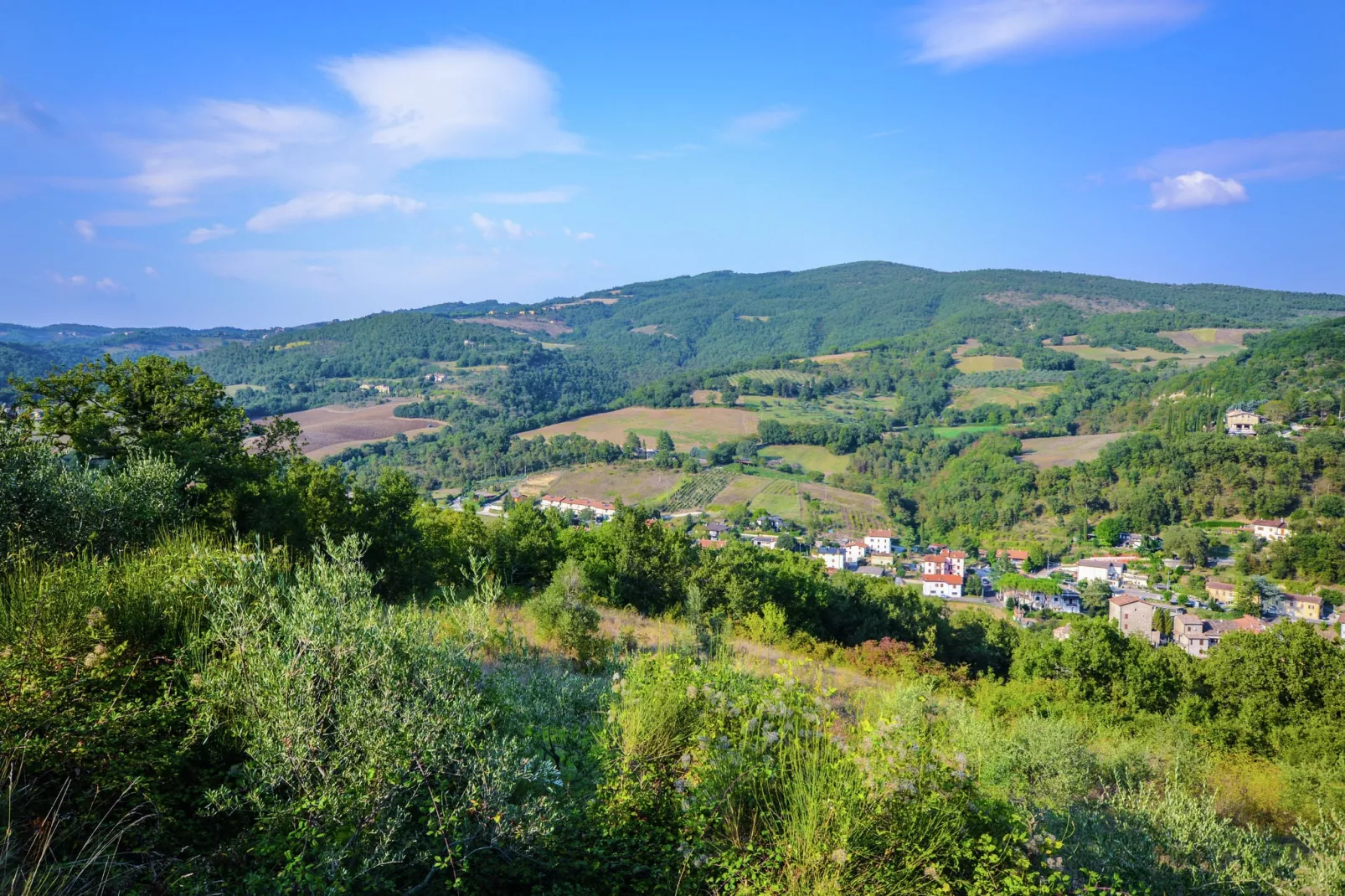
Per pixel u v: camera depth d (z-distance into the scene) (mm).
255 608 4391
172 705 4027
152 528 8367
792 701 5691
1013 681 22312
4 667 3664
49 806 3391
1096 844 5660
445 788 3834
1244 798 11719
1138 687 18797
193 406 20375
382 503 17656
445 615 5812
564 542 31609
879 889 4000
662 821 4641
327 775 3574
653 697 5504
